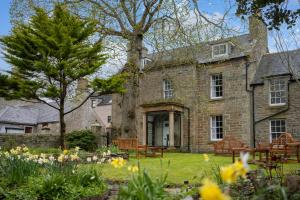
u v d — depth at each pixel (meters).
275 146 14.07
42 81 15.41
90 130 22.86
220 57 23.69
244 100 22.52
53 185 6.15
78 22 16.02
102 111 43.34
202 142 23.86
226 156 17.02
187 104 24.69
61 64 14.64
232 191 5.00
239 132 22.44
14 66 15.81
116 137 24.16
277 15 7.83
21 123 33.44
